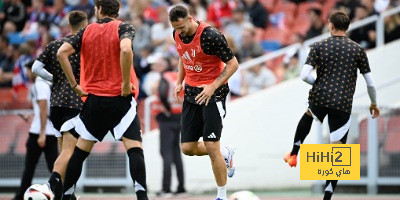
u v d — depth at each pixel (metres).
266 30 65.88
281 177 53.06
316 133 50.25
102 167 52.16
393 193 49.34
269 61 58.06
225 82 32.94
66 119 34.94
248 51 58.06
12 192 52.91
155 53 59.19
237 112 53.06
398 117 49.34
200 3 68.12
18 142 52.28
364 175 49.59
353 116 49.78
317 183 50.38
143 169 30.33
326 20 61.88
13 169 52.31
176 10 31.73
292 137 53.22
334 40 34.03
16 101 52.59
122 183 51.78
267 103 53.28
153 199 44.28
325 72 34.00
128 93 30.39
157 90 48.38
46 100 40.44
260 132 53.19
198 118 33.53
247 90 55.00
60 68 35.19
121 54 29.61
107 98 30.67
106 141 52.03
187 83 33.56
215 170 32.97
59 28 65.25
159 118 48.62
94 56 30.78
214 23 64.06
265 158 53.06
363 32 57.00
